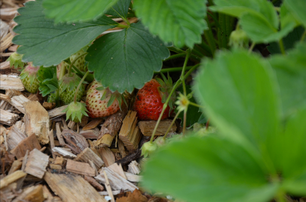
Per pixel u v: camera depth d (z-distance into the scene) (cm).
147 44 44
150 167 26
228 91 26
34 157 43
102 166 45
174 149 26
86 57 44
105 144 46
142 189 43
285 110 31
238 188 26
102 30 43
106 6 38
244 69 26
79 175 44
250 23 35
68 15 37
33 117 46
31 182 42
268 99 26
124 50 44
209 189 26
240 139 22
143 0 38
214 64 27
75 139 46
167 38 37
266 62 29
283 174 27
